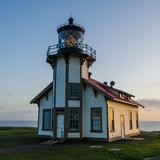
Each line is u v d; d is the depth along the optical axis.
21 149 19.50
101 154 16.55
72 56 27.12
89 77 31.78
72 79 26.81
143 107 38.75
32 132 37.94
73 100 26.47
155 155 17.69
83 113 26.92
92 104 26.64
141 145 21.59
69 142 24.70
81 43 28.09
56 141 25.11
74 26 27.88
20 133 35.88
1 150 18.94
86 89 27.28
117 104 28.81
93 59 29.14
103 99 26.00
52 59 28.22
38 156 15.91
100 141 25.27
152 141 25.28
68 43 27.22
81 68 27.45
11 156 15.85
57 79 27.42
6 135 32.44
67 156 15.88
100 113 25.98
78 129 26.14
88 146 21.14
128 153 17.05
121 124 29.41
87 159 14.95
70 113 26.16
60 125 26.34
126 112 31.86
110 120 26.17
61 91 26.80
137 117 36.75
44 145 22.28
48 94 29.84
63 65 27.25
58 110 26.67
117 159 15.45
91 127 26.28
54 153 17.12
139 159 16.08
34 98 30.22
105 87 31.02
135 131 34.75
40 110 30.42
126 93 33.59
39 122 30.22
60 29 28.23
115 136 26.95
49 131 28.83
